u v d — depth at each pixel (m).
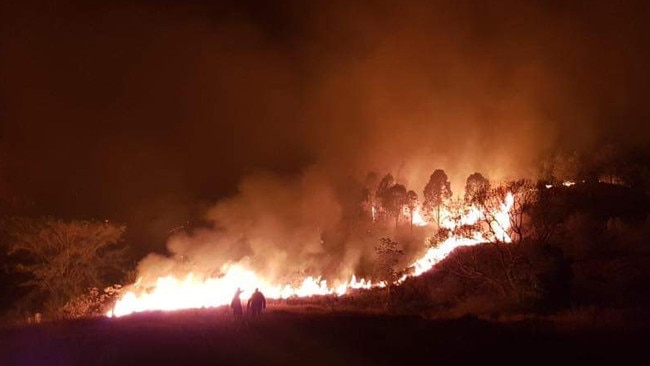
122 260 64.31
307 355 24.09
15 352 28.14
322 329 31.12
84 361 24.28
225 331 32.06
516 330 27.59
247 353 25.03
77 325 41.44
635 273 44.62
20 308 59.16
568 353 22.22
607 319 29.97
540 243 42.28
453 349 23.53
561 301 39.50
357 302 49.22
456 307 42.34
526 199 46.72
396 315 37.25
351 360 22.70
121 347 27.14
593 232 53.44
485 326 29.36
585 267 47.09
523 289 39.94
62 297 58.19
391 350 24.16
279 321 35.56
